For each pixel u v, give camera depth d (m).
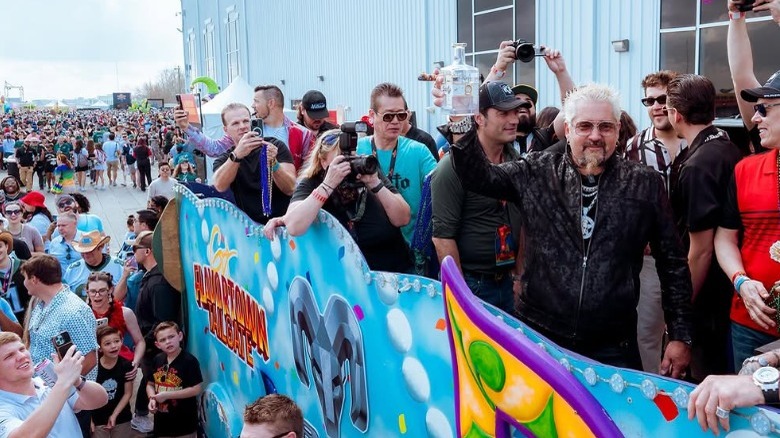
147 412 5.82
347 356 3.37
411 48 10.65
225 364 5.07
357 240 3.57
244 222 4.48
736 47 3.26
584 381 2.06
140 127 49.28
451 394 2.67
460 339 2.41
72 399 4.13
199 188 5.79
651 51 6.49
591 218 2.56
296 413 3.15
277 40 16.77
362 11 12.12
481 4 8.88
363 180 3.43
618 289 2.54
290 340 4.00
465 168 2.70
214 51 23.08
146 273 6.12
